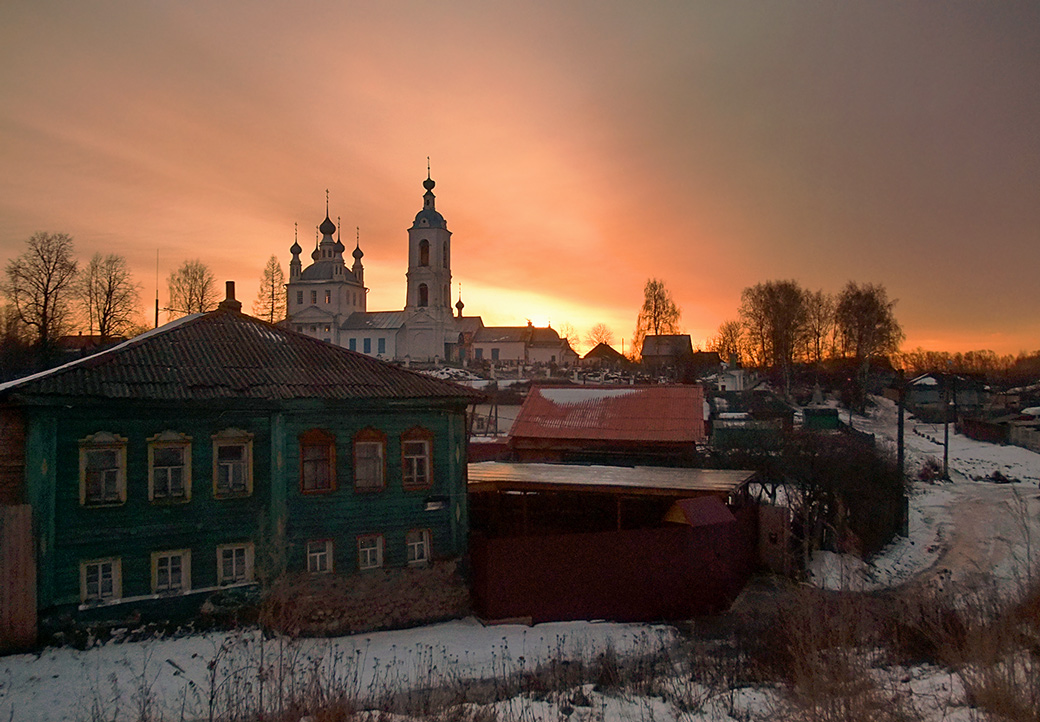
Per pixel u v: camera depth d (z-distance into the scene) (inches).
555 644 709.3
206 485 725.9
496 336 5187.0
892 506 1295.5
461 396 850.1
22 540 636.1
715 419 2012.8
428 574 806.5
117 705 533.6
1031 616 519.5
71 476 666.2
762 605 868.0
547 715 489.4
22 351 2390.5
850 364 3919.8
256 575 735.7
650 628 774.5
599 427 1473.9
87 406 674.8
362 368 849.5
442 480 842.8
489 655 677.3
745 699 506.0
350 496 790.5
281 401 756.6
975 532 1339.8
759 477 1226.0
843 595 598.2
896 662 544.7
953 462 2239.2
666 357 4498.0
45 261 2336.4
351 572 779.4
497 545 785.6
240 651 656.4
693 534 832.3
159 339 791.7
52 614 647.1
